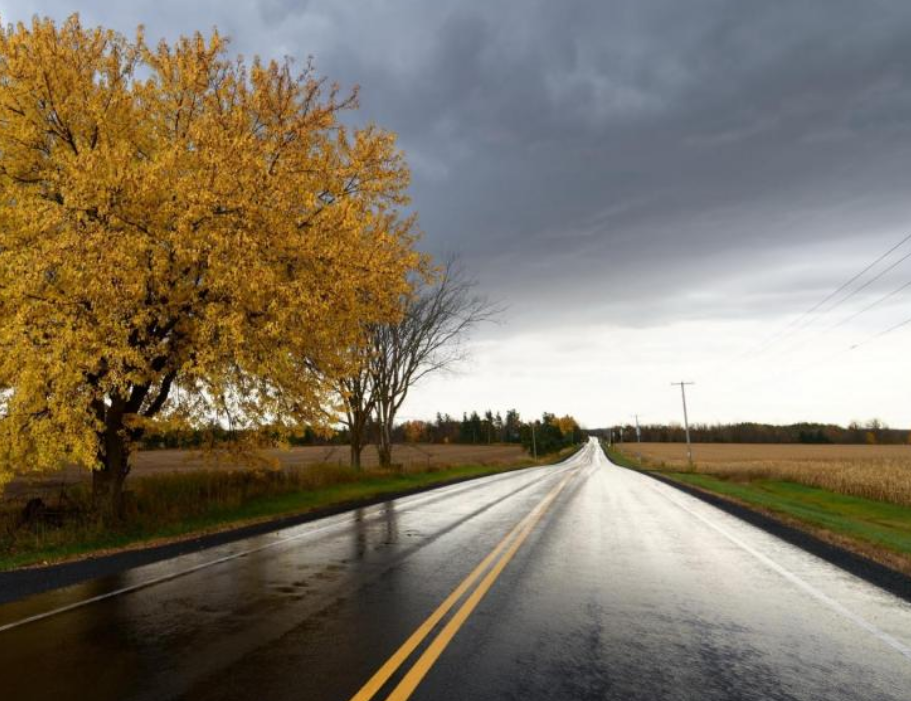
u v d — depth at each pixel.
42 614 6.31
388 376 33.38
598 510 16.16
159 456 60.47
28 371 10.45
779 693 4.26
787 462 50.88
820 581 7.75
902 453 82.06
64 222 10.91
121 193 11.31
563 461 85.12
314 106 14.22
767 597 6.93
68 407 11.02
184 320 12.67
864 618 6.11
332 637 5.46
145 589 7.37
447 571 8.30
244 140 11.71
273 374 13.52
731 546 10.41
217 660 4.89
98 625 5.89
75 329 10.91
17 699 4.18
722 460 70.56
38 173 12.69
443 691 4.27
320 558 9.31
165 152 12.16
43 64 11.95
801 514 15.66
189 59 13.01
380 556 9.45
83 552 10.55
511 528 12.61
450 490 23.88
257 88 13.49
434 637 5.45
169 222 11.92
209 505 15.64
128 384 12.55
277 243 12.45
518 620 5.98
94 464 11.43
